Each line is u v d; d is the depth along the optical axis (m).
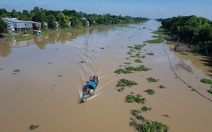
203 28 71.12
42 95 30.52
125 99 30.31
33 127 23.11
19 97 29.67
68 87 33.47
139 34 112.56
